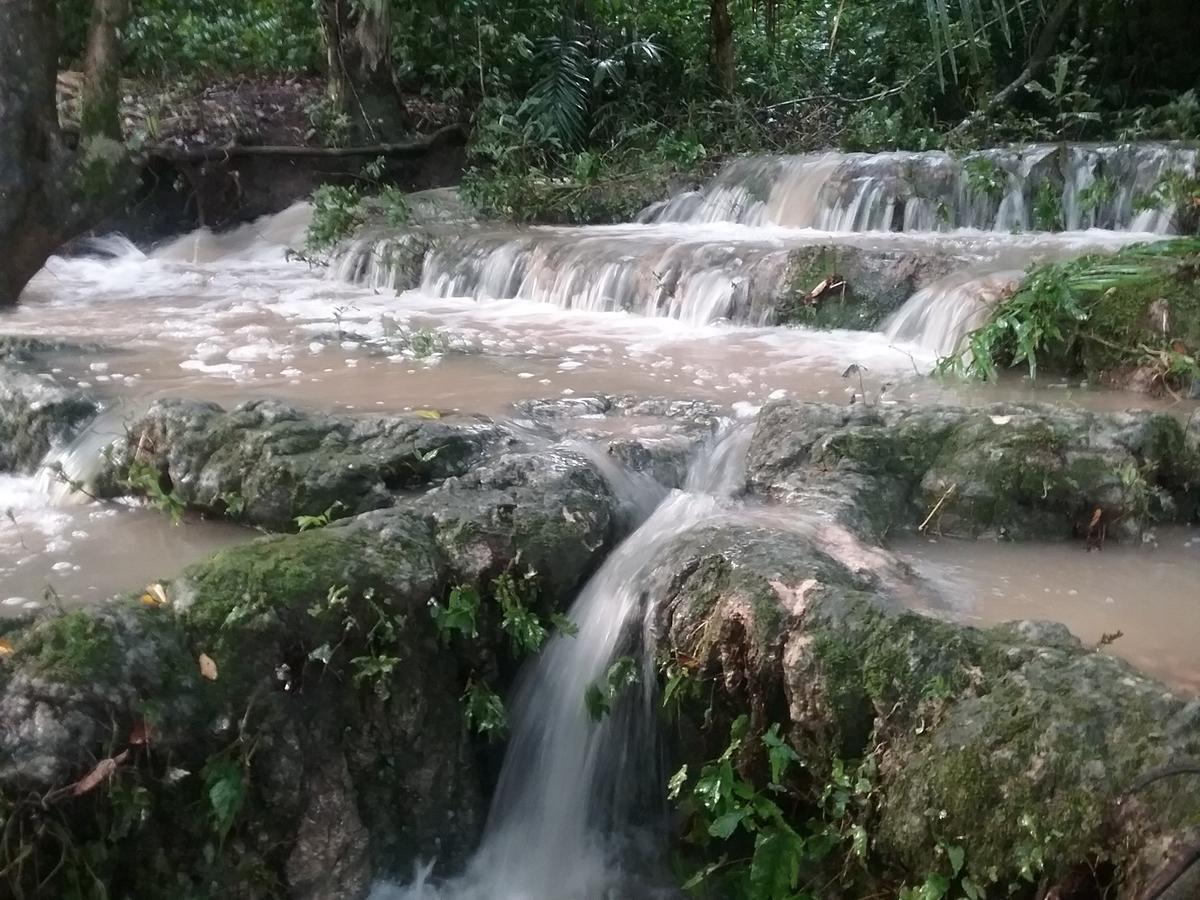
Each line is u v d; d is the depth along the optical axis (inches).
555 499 152.2
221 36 552.4
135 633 119.2
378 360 244.4
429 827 142.1
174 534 167.2
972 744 103.7
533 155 491.8
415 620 135.9
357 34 502.3
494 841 147.6
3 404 205.2
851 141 449.4
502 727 143.8
